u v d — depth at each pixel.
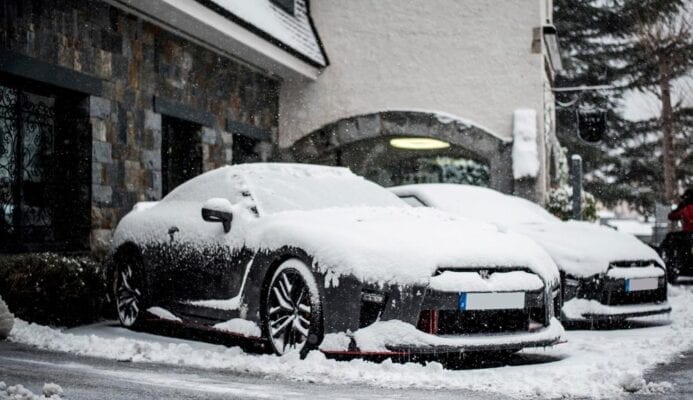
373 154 17.23
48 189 9.98
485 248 6.07
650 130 38.03
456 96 16.30
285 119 16.72
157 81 11.90
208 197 7.37
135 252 7.80
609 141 38.16
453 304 5.70
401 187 10.27
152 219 7.70
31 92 9.71
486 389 4.99
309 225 6.14
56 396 4.40
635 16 35.50
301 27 15.86
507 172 16.05
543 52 16.53
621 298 8.51
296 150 16.69
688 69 35.25
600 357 6.52
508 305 5.91
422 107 16.42
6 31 8.93
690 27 34.72
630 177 38.72
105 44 10.68
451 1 16.33
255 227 6.57
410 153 17.84
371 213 6.78
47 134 9.99
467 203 9.84
